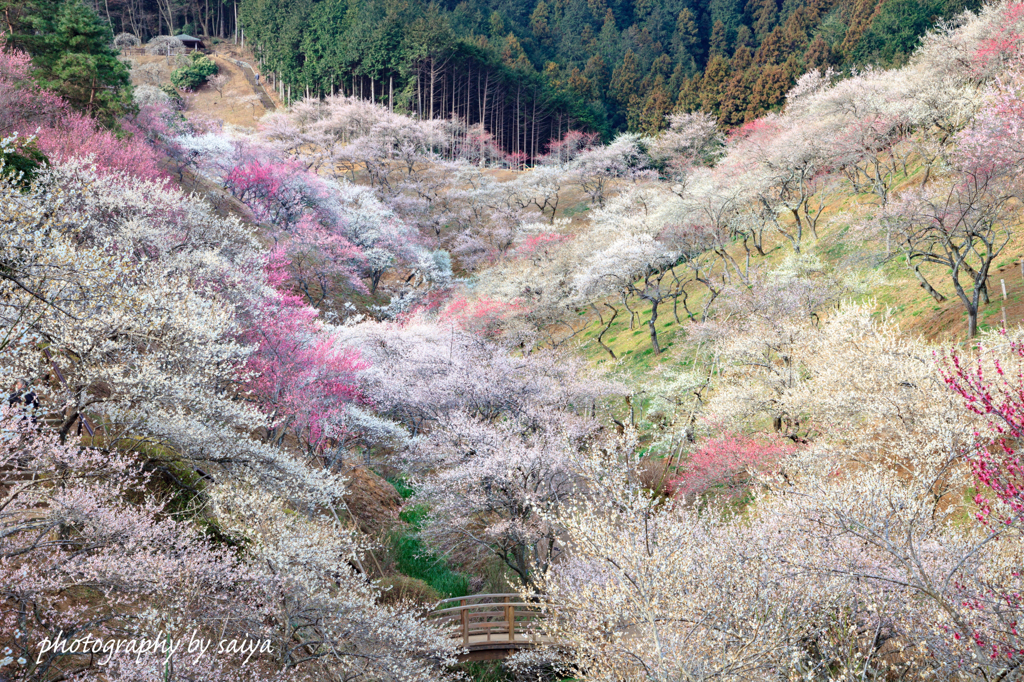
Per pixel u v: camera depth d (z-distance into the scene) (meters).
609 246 49.50
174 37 126.44
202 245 25.19
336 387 25.48
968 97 35.84
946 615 9.95
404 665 13.12
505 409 29.16
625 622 12.43
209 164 58.38
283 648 12.39
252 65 125.44
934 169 38.38
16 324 10.34
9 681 8.98
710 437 28.30
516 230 70.31
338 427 25.23
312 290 51.00
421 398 30.20
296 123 93.38
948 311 28.08
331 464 24.31
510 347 43.53
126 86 50.66
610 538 12.94
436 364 32.78
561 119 108.38
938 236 27.62
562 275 52.28
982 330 24.94
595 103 113.25
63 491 10.88
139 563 10.84
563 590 14.69
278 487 16.23
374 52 102.25
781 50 104.50
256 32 118.81
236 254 26.89
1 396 10.40
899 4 77.19
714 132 76.62
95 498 11.14
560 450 22.73
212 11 137.75
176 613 11.16
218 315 18.00
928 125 39.41
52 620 9.97
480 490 22.06
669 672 10.52
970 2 68.62
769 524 14.53
